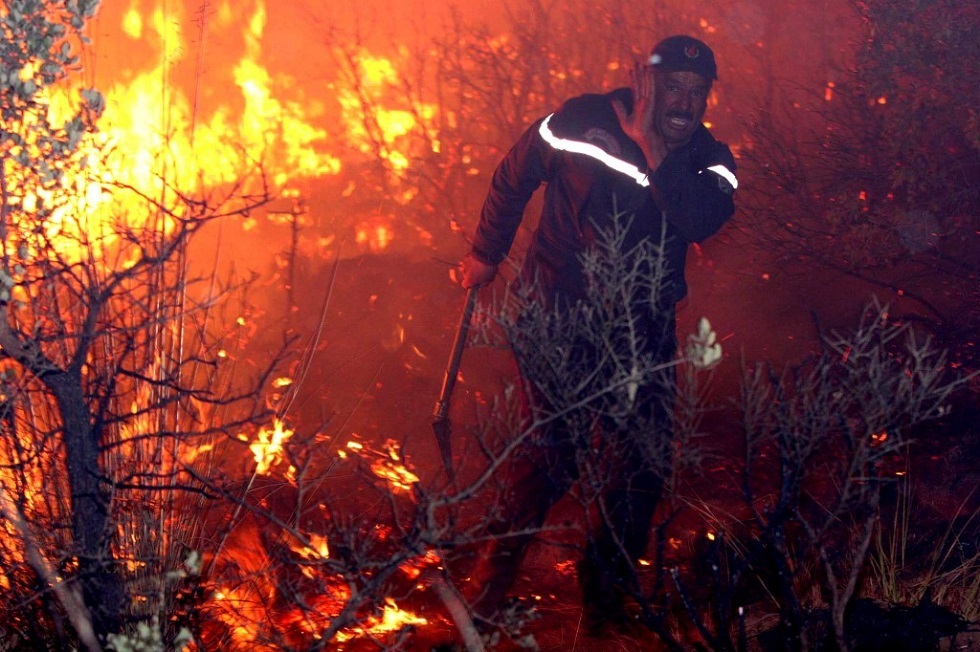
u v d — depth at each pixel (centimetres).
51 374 251
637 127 322
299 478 295
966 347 488
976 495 394
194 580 288
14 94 244
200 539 313
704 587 331
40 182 251
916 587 322
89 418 261
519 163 339
